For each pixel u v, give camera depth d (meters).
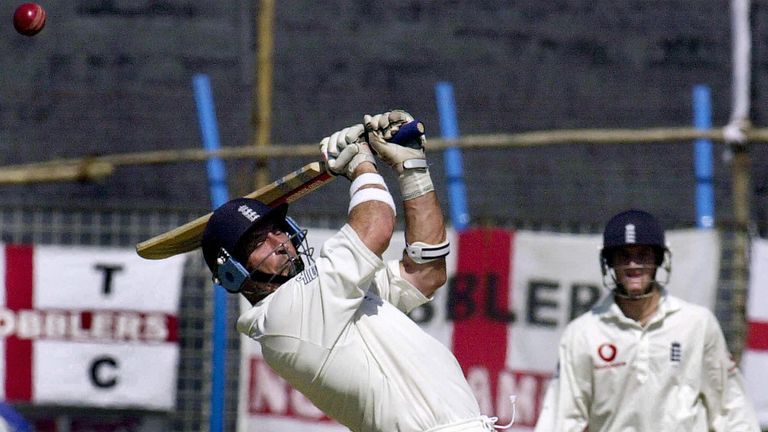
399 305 14.34
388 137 14.02
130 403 29.62
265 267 13.69
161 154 30.28
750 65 33.34
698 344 21.31
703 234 29.31
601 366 21.52
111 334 29.66
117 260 29.72
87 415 30.36
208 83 34.16
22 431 19.28
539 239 29.66
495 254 29.67
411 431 13.12
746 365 29.50
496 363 29.50
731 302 30.95
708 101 34.06
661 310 21.45
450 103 34.22
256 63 33.56
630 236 21.39
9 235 31.91
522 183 33.59
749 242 30.20
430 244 13.98
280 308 13.29
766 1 33.81
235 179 32.62
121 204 33.47
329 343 13.12
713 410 21.47
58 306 29.58
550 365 29.53
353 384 13.20
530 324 29.58
